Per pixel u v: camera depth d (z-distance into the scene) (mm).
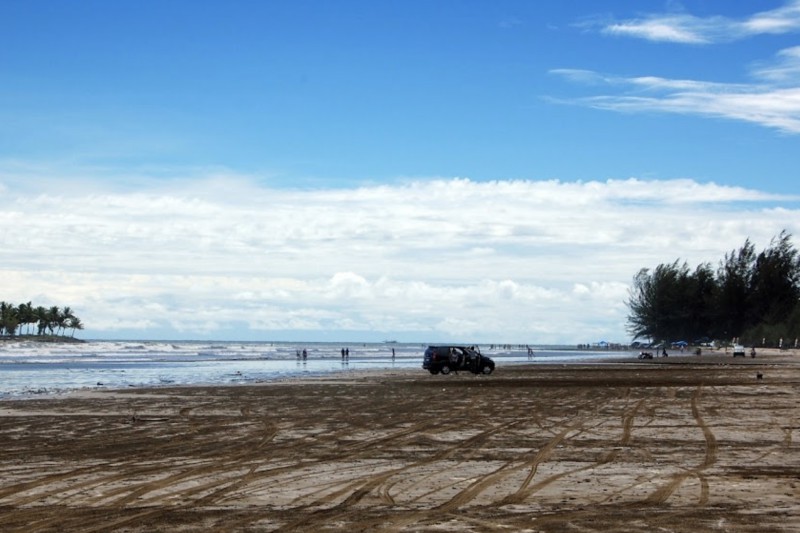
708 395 35250
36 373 66812
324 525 10828
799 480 14125
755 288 159375
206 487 13828
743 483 13836
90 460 17156
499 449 18469
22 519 11336
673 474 14828
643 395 35562
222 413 28250
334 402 33094
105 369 76125
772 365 78125
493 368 61594
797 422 23812
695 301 170000
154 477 14906
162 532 10484
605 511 11602
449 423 24297
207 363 95875
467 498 12711
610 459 16812
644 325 178250
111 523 11031
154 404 32375
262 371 70812
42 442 20375
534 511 11656
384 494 13109
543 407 29703
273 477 14828
